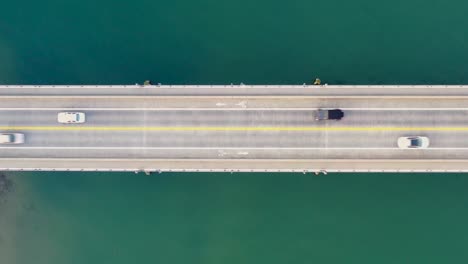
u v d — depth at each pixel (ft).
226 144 254.47
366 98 251.19
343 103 252.21
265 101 254.27
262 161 252.21
